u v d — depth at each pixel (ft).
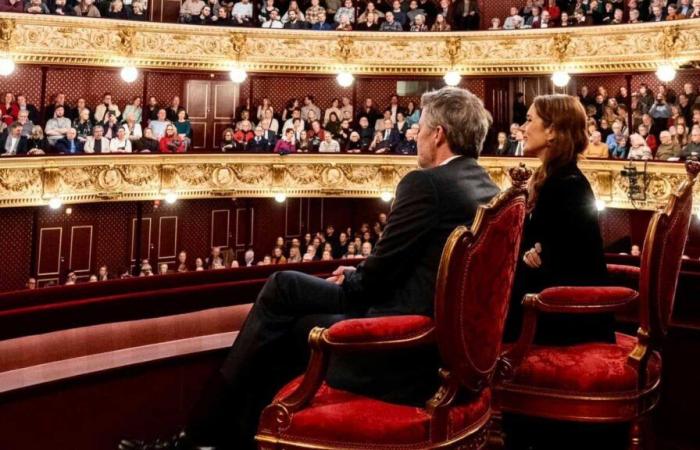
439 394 7.20
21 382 8.62
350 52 54.13
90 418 9.30
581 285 9.91
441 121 8.39
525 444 11.78
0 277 49.98
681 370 12.51
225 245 61.00
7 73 45.62
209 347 10.51
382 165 53.57
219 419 8.27
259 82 61.11
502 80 58.44
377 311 8.05
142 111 53.26
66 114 48.78
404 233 7.67
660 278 9.08
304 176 53.93
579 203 9.71
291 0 54.95
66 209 52.75
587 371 9.07
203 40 52.03
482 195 8.06
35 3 46.93
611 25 47.73
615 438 11.42
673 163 42.16
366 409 7.34
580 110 10.05
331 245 55.77
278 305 8.34
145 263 52.42
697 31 44.06
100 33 48.75
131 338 10.52
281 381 8.91
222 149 53.11
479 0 59.21
